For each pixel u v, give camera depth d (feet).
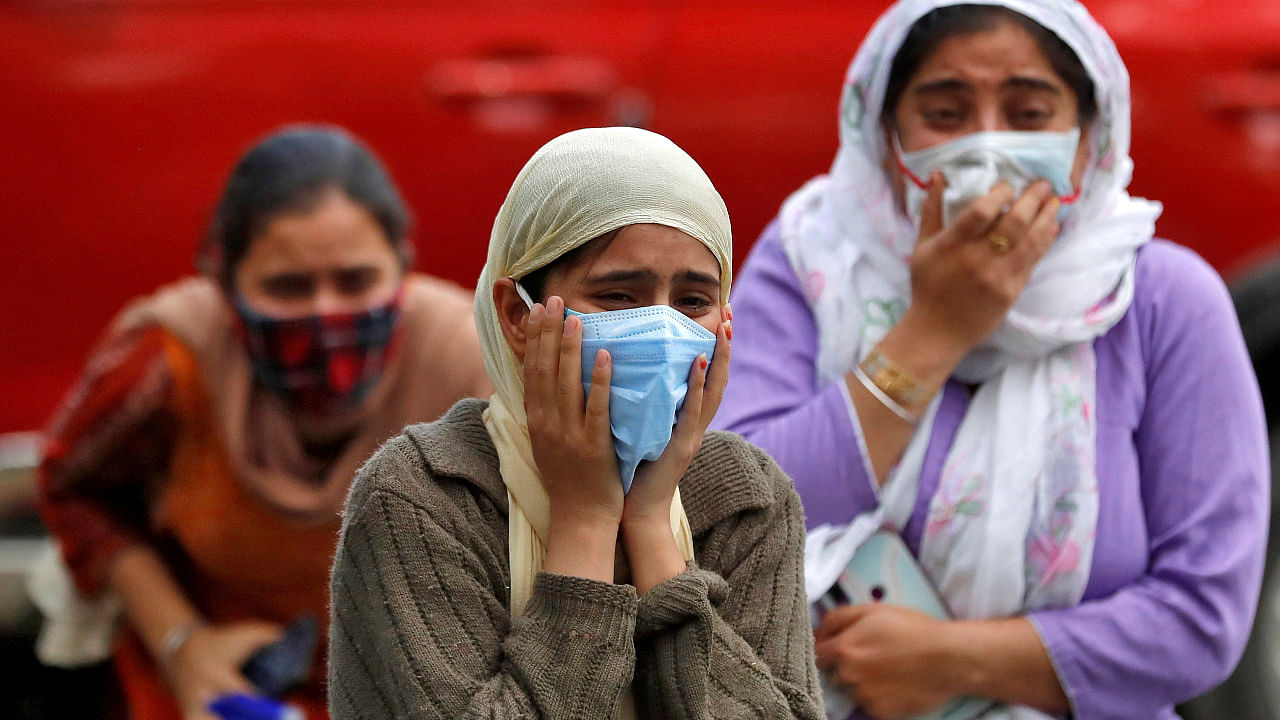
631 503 17.48
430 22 38.63
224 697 27.20
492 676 16.61
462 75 38.60
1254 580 22.27
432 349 28.63
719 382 17.60
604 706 16.20
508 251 17.60
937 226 22.68
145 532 30.48
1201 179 38.96
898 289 23.98
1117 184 23.47
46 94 37.65
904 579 22.61
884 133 24.07
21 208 37.76
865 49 23.93
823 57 39.09
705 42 38.99
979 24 22.61
